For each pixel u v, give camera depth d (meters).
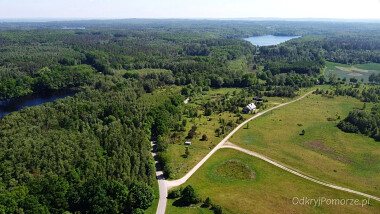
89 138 114.00
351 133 139.25
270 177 101.25
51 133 116.12
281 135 137.25
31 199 75.12
